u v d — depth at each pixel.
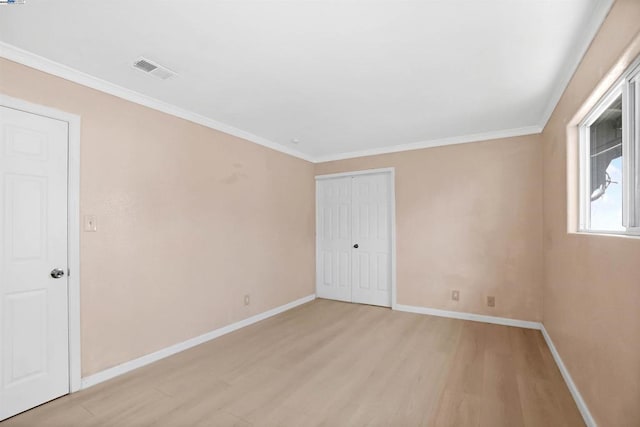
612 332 1.57
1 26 1.73
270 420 1.91
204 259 3.20
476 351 2.89
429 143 4.09
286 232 4.41
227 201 3.48
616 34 1.48
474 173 3.84
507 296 3.64
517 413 1.96
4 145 1.94
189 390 2.25
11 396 1.94
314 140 4.08
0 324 1.91
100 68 2.21
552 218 2.94
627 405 1.41
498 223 3.70
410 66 2.20
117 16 1.65
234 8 1.59
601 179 2.08
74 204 2.24
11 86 1.96
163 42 1.90
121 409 2.02
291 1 1.54
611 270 1.59
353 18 1.68
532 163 3.53
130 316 2.55
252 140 3.83
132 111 2.61
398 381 2.36
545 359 2.72
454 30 1.79
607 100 1.86
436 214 4.05
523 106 2.93
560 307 2.59
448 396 2.16
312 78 2.38
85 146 2.31
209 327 3.23
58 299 2.16
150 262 2.71
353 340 3.19
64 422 1.89
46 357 2.10
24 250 2.02
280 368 2.59
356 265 4.74
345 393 2.21
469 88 2.55
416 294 4.16
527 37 1.86
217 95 2.68
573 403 2.07
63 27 1.74
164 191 2.84
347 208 4.82
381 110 3.02
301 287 4.70
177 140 2.96
